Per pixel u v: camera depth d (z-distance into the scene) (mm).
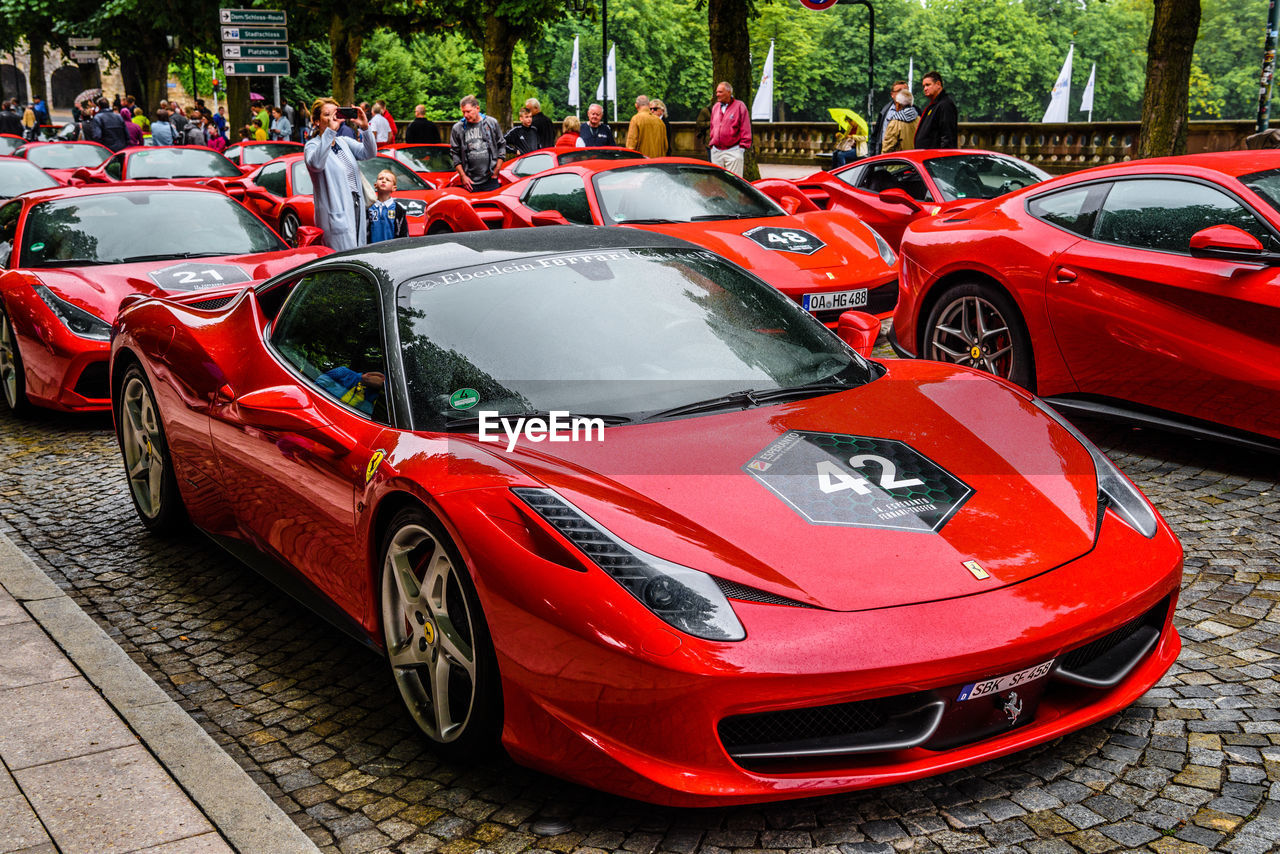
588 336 3352
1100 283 5387
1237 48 109812
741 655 2324
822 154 30422
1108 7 128500
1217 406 5012
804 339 3623
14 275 7199
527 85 99938
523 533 2594
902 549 2562
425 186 13922
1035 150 22953
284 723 3271
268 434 3666
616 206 8836
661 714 2369
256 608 4184
